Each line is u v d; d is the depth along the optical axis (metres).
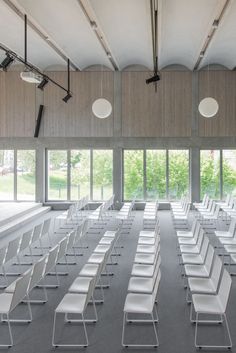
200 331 4.77
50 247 9.05
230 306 5.55
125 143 14.95
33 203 14.99
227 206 12.45
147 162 15.17
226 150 14.93
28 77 8.68
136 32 11.06
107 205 12.24
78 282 5.23
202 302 4.54
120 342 4.51
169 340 4.55
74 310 4.33
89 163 15.30
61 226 11.76
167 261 7.84
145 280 5.29
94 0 8.41
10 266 7.55
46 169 15.43
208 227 11.48
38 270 5.15
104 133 14.96
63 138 15.07
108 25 10.16
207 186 15.06
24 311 5.38
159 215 13.78
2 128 15.16
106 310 5.43
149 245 7.15
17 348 4.37
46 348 4.37
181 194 15.18
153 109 14.82
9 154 15.34
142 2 8.75
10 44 11.88
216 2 8.43
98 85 14.88
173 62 14.41
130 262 7.80
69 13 9.31
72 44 11.94
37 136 15.06
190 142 14.78
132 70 14.80
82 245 9.23
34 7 8.57
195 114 14.73
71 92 14.94
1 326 4.92
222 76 14.58
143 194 15.26
